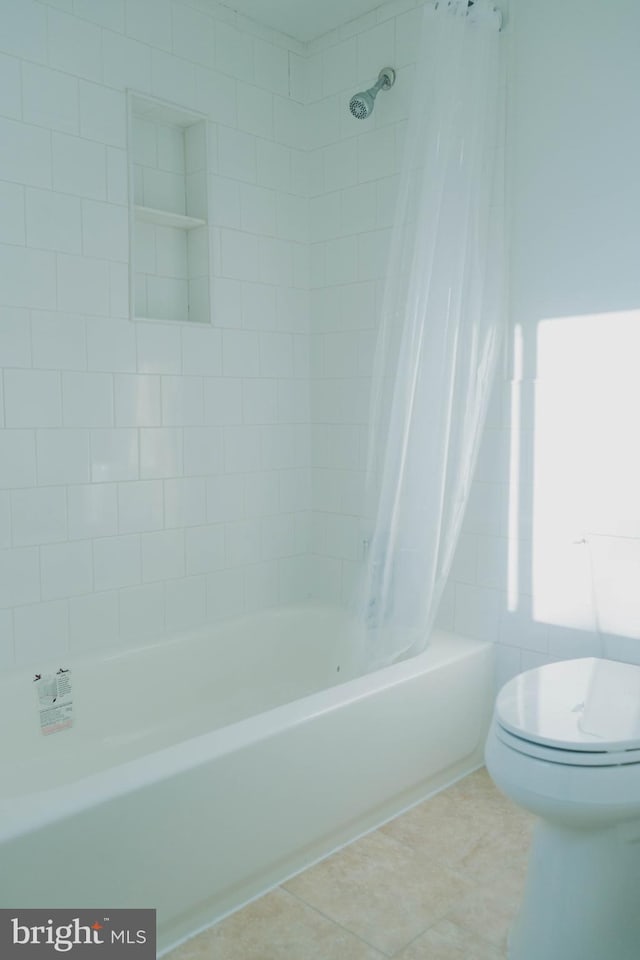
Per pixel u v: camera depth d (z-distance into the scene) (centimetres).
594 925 163
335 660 272
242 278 293
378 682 225
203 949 175
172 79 267
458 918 185
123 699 258
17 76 229
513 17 244
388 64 281
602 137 227
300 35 304
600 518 236
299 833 201
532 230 244
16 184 230
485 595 265
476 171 240
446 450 245
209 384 285
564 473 243
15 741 232
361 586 257
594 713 172
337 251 305
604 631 235
